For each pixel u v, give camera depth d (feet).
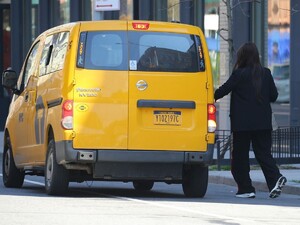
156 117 116.16
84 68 115.03
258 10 212.02
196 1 231.50
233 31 214.07
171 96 116.57
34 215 95.50
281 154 181.47
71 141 114.01
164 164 116.98
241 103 121.90
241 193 124.57
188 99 117.19
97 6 200.34
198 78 117.91
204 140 117.19
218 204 111.96
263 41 210.59
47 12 300.20
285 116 204.33
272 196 123.54
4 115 313.53
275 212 104.32
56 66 119.75
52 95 118.93
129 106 115.24
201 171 120.47
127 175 116.78
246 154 123.75
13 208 102.27
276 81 207.00
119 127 114.93
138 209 102.78
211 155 117.70
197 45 118.83
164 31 118.11
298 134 181.98
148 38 117.39
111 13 261.03
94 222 90.12
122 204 108.17
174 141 116.16
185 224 89.92
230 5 185.47
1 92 314.76
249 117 121.60
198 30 119.75
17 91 138.72
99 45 115.96
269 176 123.54
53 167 117.39
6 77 137.18
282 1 204.23
